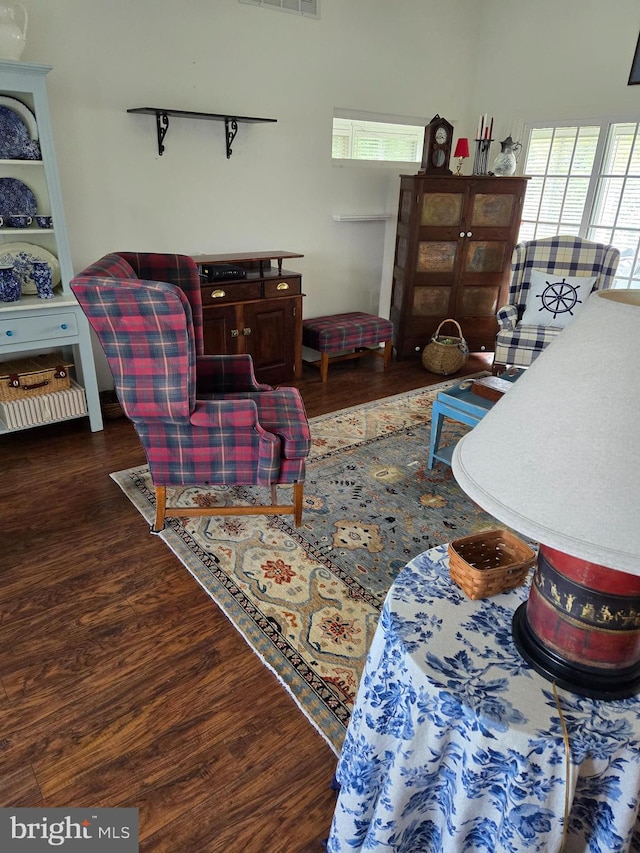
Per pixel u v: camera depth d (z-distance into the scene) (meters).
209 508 2.35
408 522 2.45
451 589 1.13
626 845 0.91
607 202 4.26
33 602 1.92
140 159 3.34
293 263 4.29
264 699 1.59
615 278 4.31
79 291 1.79
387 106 4.36
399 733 0.98
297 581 2.06
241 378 2.61
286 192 4.04
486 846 0.97
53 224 2.80
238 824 1.28
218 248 3.84
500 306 4.57
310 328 4.13
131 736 1.47
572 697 0.89
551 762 0.83
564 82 4.23
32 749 1.43
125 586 2.01
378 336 4.30
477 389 2.74
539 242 4.05
